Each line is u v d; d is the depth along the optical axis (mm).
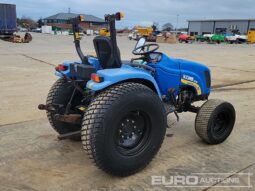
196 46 32219
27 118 5617
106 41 3594
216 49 26953
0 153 4164
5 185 3414
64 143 4508
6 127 5137
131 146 3568
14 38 27969
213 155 4262
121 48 23531
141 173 3715
